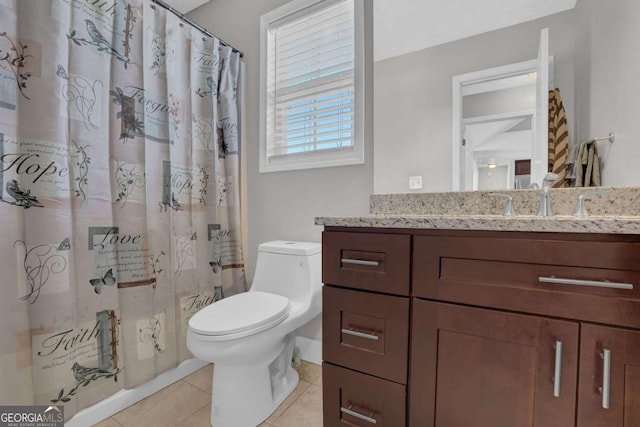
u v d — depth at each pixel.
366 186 1.52
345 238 0.88
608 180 1.00
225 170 1.75
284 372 1.40
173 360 1.45
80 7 1.13
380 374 0.82
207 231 1.64
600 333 0.59
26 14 1.00
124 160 1.27
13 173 0.97
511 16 1.20
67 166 1.09
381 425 0.83
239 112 1.87
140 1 1.32
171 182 1.45
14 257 0.97
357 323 0.86
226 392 1.12
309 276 1.40
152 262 1.37
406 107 1.39
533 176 1.17
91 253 1.17
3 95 0.96
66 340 1.09
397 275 0.79
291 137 1.78
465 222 0.70
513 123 1.20
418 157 1.36
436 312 0.74
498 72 1.22
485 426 0.70
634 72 0.89
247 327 1.05
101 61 1.19
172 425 1.16
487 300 0.69
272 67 1.84
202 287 1.61
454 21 1.30
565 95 1.11
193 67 1.57
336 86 1.63
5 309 0.96
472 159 1.26
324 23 1.67
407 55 1.39
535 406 0.65
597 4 1.02
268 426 1.15
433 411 0.75
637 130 0.89
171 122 1.45
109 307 1.22
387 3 1.43
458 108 1.29
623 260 0.57
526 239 0.65
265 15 1.82
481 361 0.70
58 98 1.06
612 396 0.58
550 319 0.63
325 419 0.92
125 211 1.27
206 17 2.10
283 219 1.77
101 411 1.17
